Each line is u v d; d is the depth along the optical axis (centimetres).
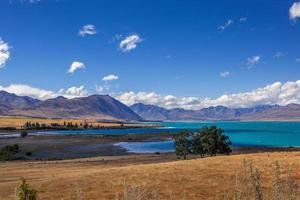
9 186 5888
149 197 4572
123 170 6359
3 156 13425
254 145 19612
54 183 5712
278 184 1059
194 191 4862
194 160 6944
